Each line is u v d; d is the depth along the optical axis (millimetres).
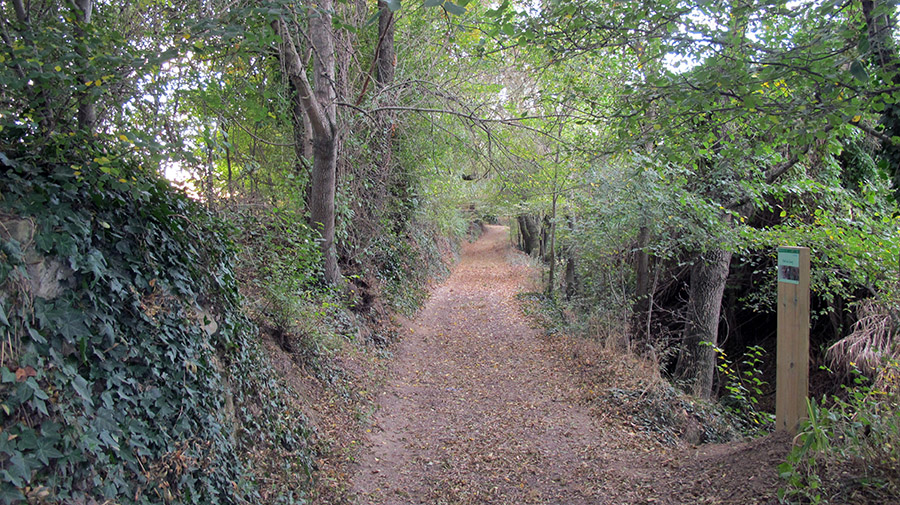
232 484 4027
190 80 4812
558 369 9875
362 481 5457
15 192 2895
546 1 5707
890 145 4832
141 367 3430
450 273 23938
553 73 8828
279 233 7480
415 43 12602
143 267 3656
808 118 4336
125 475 3080
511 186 11094
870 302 8344
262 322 6578
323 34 8969
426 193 16344
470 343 12125
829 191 9016
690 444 6711
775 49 4652
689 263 9805
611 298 11328
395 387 8711
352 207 12258
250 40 4516
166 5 5336
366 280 12250
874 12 3654
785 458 4406
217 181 7086
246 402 4891
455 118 11977
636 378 8328
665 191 8664
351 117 10797
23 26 3268
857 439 3980
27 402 2625
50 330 2865
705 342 8898
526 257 29734
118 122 3783
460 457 6133
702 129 5484
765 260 11805
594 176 9422
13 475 2404
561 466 5848
